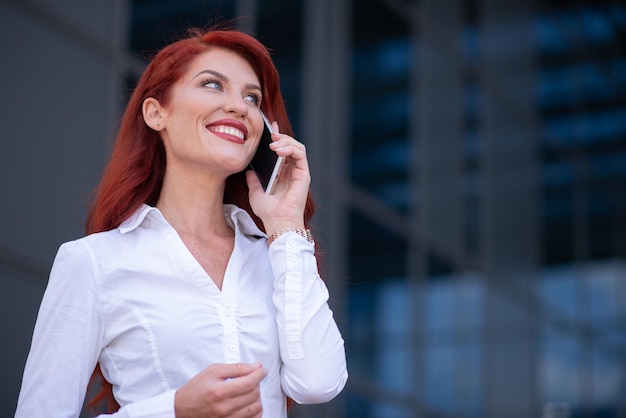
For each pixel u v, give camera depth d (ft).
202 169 8.93
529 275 44.19
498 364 40.22
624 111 56.75
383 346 32.35
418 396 34.06
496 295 40.70
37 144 20.36
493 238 40.83
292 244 8.95
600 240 52.24
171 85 9.04
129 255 8.53
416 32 36.83
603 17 56.08
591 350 49.55
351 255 31.30
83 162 21.29
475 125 40.63
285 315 8.64
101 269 8.41
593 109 53.67
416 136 35.73
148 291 8.43
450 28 39.58
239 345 8.48
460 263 37.99
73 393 8.20
